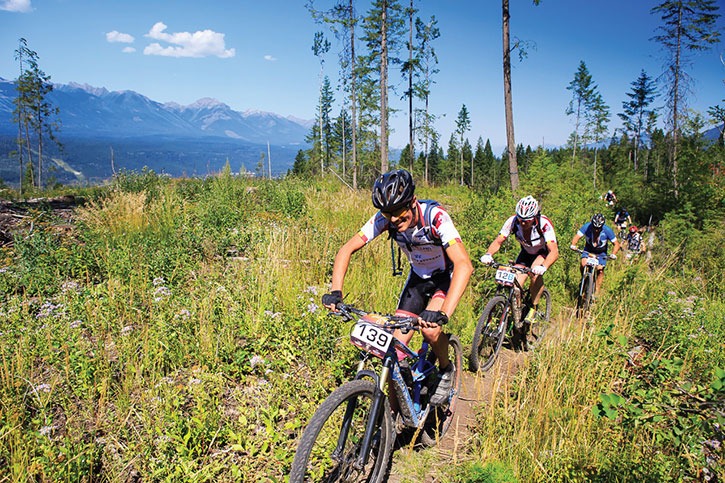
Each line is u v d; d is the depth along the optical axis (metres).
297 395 3.52
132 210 8.39
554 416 3.42
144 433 3.02
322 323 4.27
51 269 5.55
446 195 28.50
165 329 4.10
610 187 36.09
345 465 2.60
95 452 2.74
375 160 40.19
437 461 3.23
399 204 2.77
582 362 4.28
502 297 5.08
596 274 7.50
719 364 4.66
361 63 31.91
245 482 2.74
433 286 3.25
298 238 7.43
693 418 2.82
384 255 7.30
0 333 3.85
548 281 7.27
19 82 50.53
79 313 4.52
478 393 4.21
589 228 7.35
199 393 3.32
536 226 5.25
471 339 5.18
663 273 8.39
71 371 3.48
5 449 2.69
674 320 5.55
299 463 2.23
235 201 11.23
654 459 3.03
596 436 3.42
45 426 2.85
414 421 3.12
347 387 2.52
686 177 17.58
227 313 4.62
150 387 3.47
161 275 5.72
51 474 2.53
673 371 3.12
